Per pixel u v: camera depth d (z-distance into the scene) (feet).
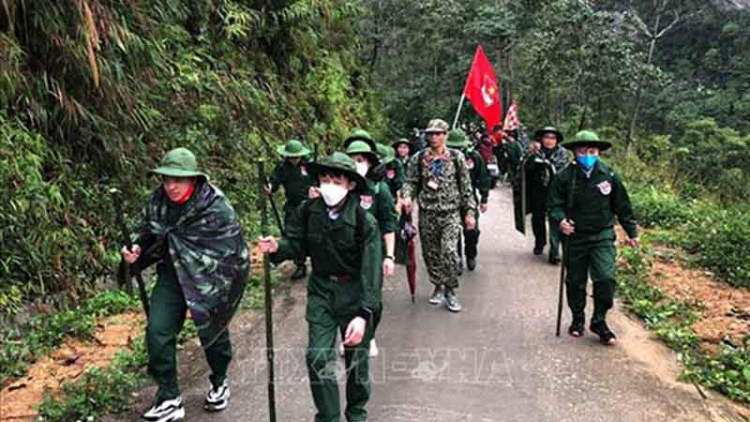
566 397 14.78
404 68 102.89
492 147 46.73
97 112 23.26
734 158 67.26
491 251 30.58
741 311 21.40
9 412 13.41
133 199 24.00
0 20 20.22
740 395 15.23
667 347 18.31
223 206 13.10
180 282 12.58
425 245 21.43
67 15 20.84
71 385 14.32
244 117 37.27
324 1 48.60
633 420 13.74
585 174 17.85
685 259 27.99
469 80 42.78
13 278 18.33
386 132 82.74
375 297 11.59
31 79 20.75
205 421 13.47
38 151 19.88
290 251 12.34
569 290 18.65
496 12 84.02
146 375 15.58
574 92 68.95
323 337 11.95
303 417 13.71
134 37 23.79
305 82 51.08
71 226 20.53
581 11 62.85
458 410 14.02
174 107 30.27
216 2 37.09
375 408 14.08
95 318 18.75
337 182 11.80
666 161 56.29
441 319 20.35
